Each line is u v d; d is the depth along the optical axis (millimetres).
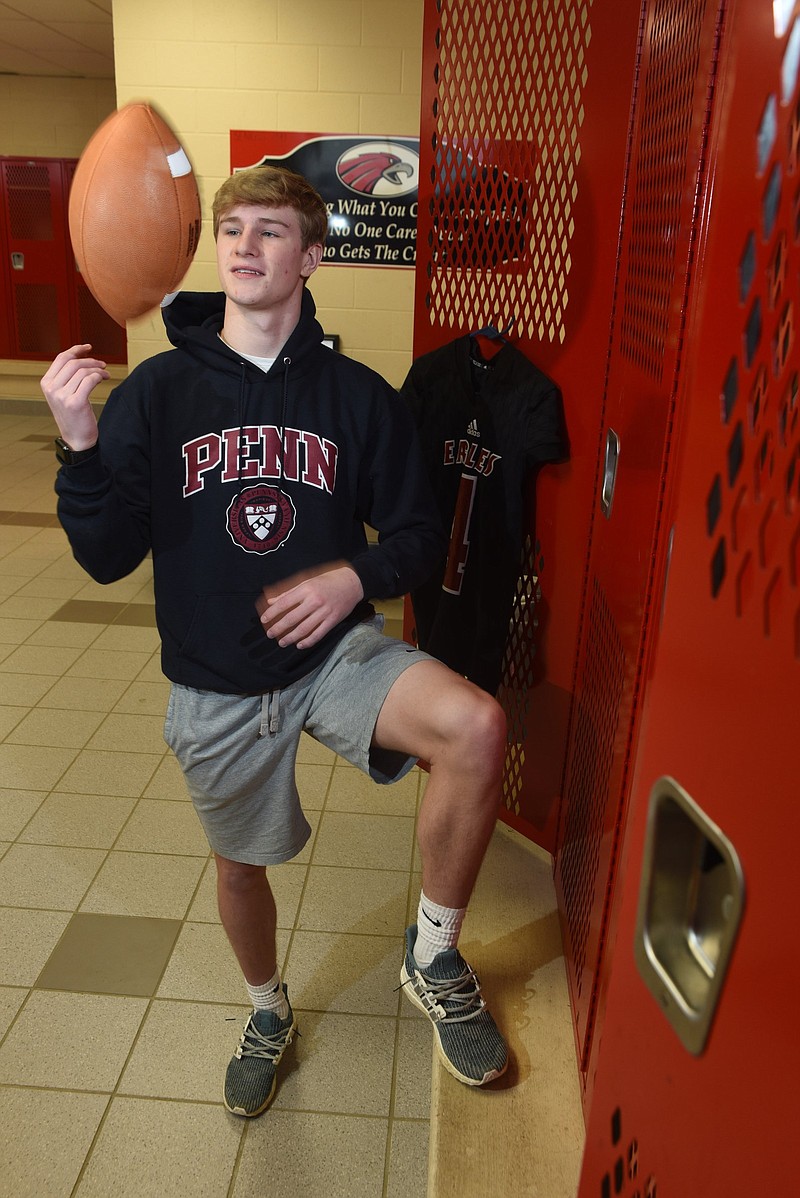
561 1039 1731
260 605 1479
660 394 1323
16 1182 1656
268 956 1757
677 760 536
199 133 4535
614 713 1579
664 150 1371
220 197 1435
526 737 2283
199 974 2143
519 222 2035
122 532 1462
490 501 2127
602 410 1830
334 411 1527
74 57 8062
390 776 1537
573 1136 1540
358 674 1482
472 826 1451
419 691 1416
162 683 3557
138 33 4418
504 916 2062
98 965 2152
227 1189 1661
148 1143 1739
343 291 4781
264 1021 1821
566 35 1849
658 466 1316
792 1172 419
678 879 551
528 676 2242
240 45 4414
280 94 4477
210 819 1574
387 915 2342
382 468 1591
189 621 1492
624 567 1544
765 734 439
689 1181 522
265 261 1406
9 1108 1796
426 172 2186
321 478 1507
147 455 1493
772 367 437
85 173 1384
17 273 9555
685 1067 527
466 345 2129
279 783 1549
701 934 539
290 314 1485
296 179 1435
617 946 636
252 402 1478
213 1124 1784
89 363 1322
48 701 3381
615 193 1753
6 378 9492
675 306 1226
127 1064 1903
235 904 1665
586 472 1956
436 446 2219
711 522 504
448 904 1559
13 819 2674
